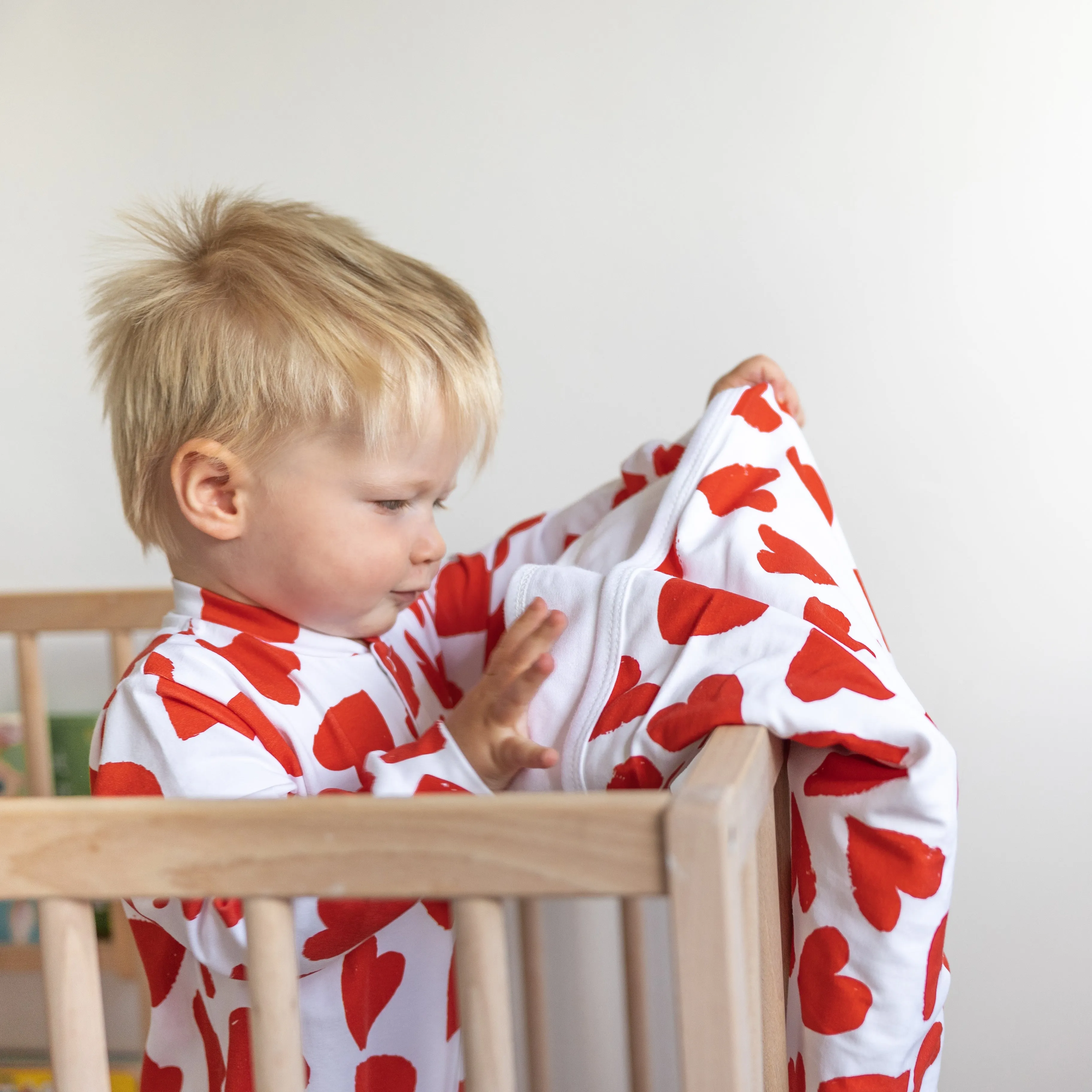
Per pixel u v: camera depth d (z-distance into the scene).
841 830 0.54
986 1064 1.21
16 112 1.28
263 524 0.67
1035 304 1.13
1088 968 1.18
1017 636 1.17
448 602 0.87
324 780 0.68
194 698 0.64
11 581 1.34
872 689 0.53
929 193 1.14
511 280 1.23
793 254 1.17
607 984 0.80
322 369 0.64
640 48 1.18
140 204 1.27
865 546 1.19
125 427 0.71
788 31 1.15
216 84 1.25
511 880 0.40
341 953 0.57
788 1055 0.59
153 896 0.43
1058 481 1.14
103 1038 0.46
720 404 0.75
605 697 0.58
